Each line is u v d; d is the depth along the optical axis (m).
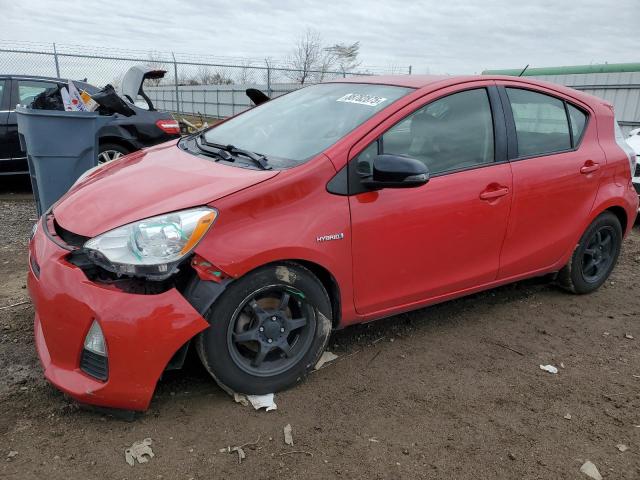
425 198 3.08
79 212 2.69
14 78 7.07
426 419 2.71
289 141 3.14
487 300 4.24
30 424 2.48
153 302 2.36
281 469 2.31
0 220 5.96
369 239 2.90
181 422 2.56
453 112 3.31
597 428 2.73
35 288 2.52
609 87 15.23
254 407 2.68
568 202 3.84
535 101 3.74
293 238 2.62
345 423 2.63
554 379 3.16
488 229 3.41
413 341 3.51
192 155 3.25
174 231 2.39
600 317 4.06
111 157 7.10
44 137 4.49
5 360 2.99
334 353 3.29
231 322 2.58
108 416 2.55
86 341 2.38
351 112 3.21
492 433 2.64
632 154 4.35
